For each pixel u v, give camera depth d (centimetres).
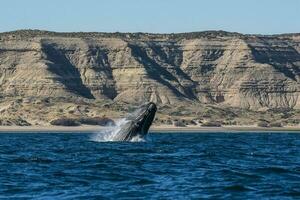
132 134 17262
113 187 9444
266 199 8444
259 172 11281
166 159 13488
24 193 8938
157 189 9238
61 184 9750
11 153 15850
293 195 8744
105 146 16625
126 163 12625
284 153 16838
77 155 14550
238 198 8494
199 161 13275
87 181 10069
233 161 13625
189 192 8969
